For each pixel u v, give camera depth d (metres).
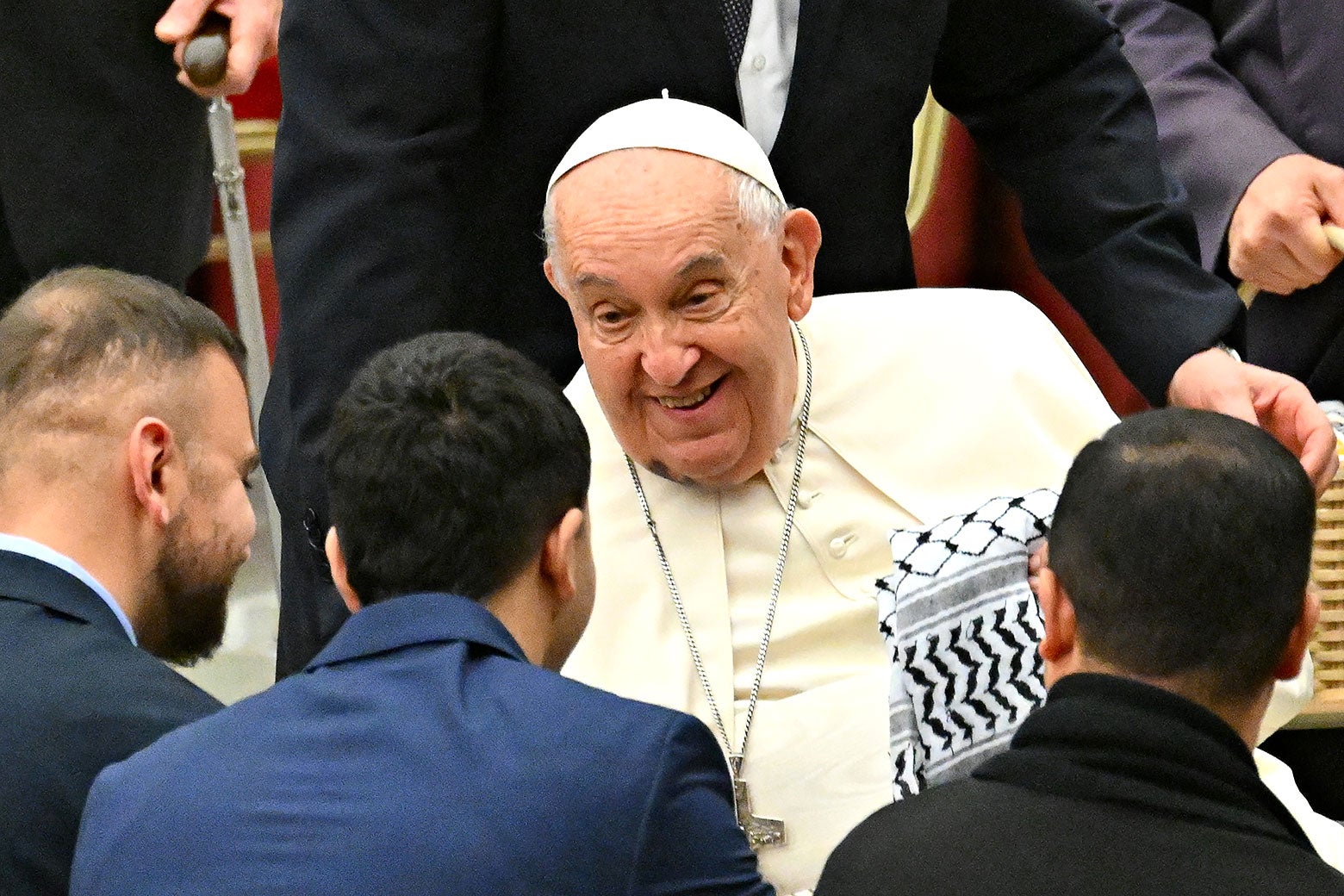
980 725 8.72
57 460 7.80
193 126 14.81
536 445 6.89
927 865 5.75
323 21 10.70
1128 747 5.77
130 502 7.92
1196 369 11.37
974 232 16.80
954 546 9.01
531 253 11.32
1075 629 6.27
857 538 10.25
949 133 16.36
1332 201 12.36
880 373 10.59
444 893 6.00
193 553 8.17
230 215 14.88
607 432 10.49
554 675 6.58
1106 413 10.70
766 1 10.84
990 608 8.87
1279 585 5.94
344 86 10.63
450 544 6.78
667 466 9.84
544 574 7.03
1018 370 10.61
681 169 9.13
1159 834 5.63
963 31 11.65
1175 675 5.99
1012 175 12.34
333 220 10.55
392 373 6.98
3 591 7.53
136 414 7.91
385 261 10.52
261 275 19.27
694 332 9.21
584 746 6.27
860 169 11.28
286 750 6.39
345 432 6.93
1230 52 13.77
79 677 7.21
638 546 10.26
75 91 14.04
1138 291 11.77
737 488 10.30
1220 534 5.91
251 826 6.21
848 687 9.73
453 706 6.37
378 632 6.68
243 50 12.57
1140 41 13.90
